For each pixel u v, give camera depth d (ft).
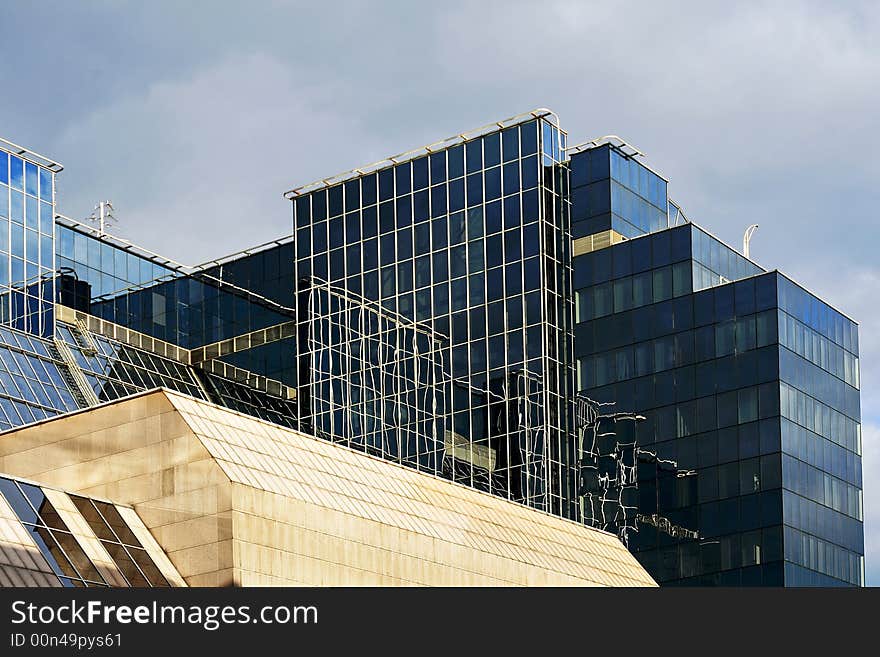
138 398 252.01
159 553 241.14
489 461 376.68
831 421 384.27
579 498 377.71
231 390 420.36
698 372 375.25
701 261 383.04
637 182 398.83
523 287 384.27
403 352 395.75
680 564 367.25
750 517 363.15
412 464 386.11
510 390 379.76
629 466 376.48
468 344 387.96
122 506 246.88
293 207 424.05
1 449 260.83
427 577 269.23
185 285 433.48
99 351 391.24
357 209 414.00
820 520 372.17
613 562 328.90
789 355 372.38
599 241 388.78
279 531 244.01
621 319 384.47
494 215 392.88
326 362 406.41
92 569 231.30
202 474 242.17
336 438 398.01
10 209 376.27
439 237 399.44
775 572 357.61
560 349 384.27
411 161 408.05
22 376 354.33
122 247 420.36
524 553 296.92
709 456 370.12
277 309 425.28
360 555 256.93
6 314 367.86
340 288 411.34
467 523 287.89
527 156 392.27
